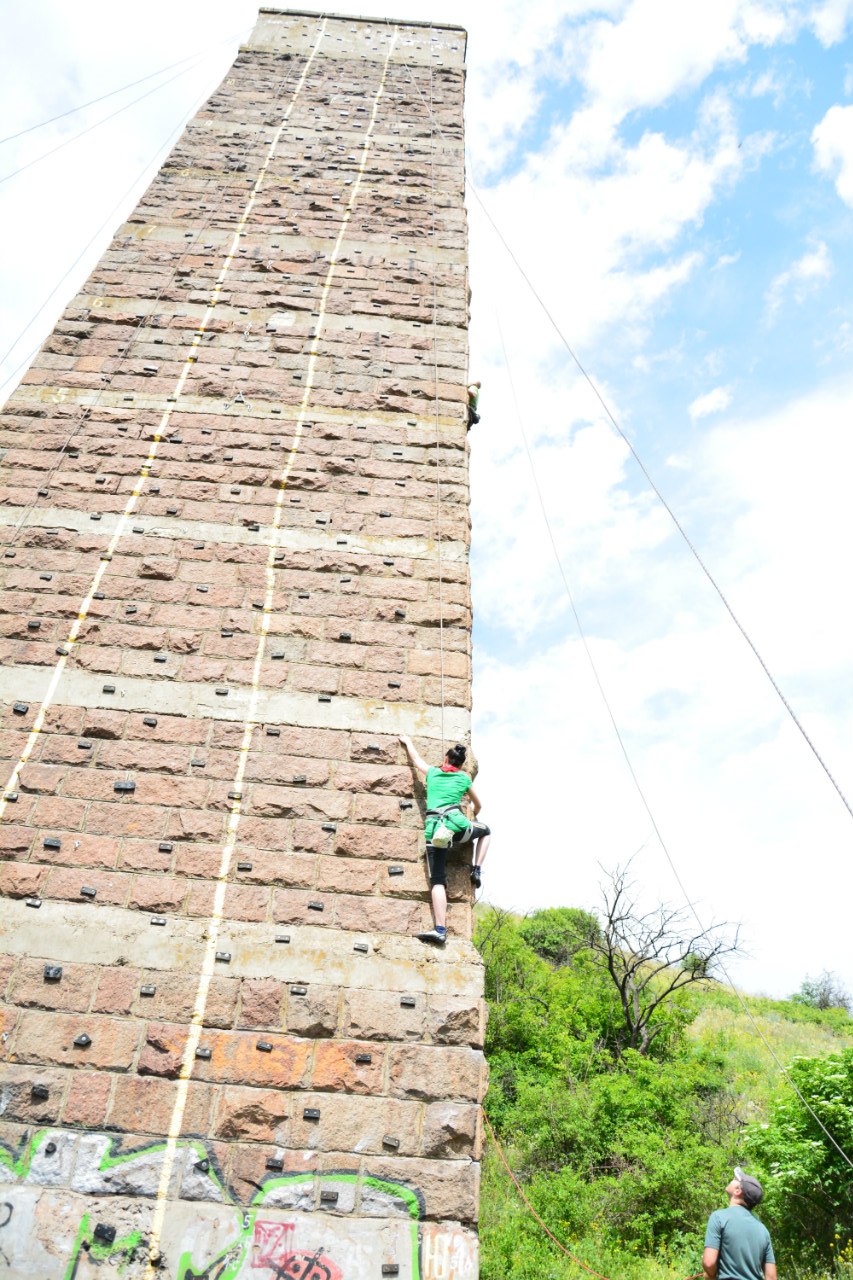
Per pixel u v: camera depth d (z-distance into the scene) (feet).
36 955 19.40
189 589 25.14
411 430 29.40
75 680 23.31
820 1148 40.81
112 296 32.09
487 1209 44.86
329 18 49.21
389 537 26.73
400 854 21.53
